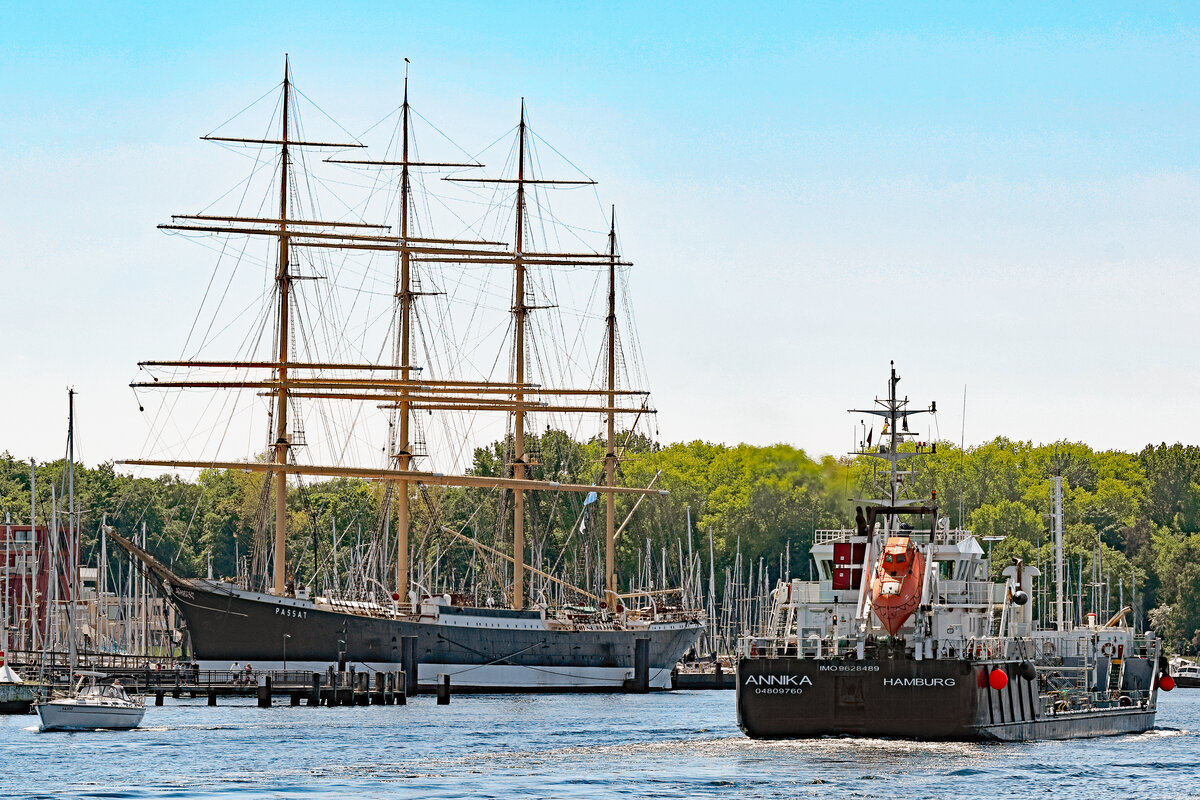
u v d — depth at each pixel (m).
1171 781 162.00
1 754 194.12
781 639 191.75
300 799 156.12
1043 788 155.75
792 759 170.00
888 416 193.75
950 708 176.12
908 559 180.38
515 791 158.25
